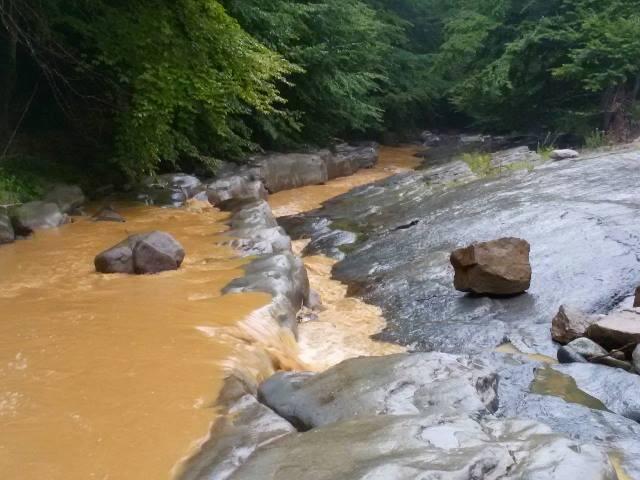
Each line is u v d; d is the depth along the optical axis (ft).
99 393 14.52
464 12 91.56
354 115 71.00
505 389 16.79
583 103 76.28
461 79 97.71
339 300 26.12
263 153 54.65
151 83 36.91
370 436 11.64
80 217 34.65
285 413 14.28
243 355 16.97
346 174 61.72
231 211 37.09
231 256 27.50
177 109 43.34
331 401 14.12
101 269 24.77
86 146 43.04
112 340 17.54
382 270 28.63
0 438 12.64
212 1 38.11
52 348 16.99
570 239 27.50
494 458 10.40
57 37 38.34
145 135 38.17
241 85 40.40
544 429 11.88
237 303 20.57
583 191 34.04
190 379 15.21
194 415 13.56
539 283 24.67
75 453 12.14
